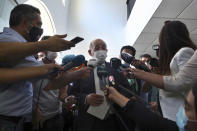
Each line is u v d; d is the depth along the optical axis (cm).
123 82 134
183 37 114
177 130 65
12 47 73
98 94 116
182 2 328
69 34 625
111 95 83
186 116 54
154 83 92
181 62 96
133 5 582
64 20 596
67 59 170
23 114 96
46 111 159
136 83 172
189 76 80
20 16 105
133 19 541
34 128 144
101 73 128
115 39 631
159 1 336
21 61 90
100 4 667
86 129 121
